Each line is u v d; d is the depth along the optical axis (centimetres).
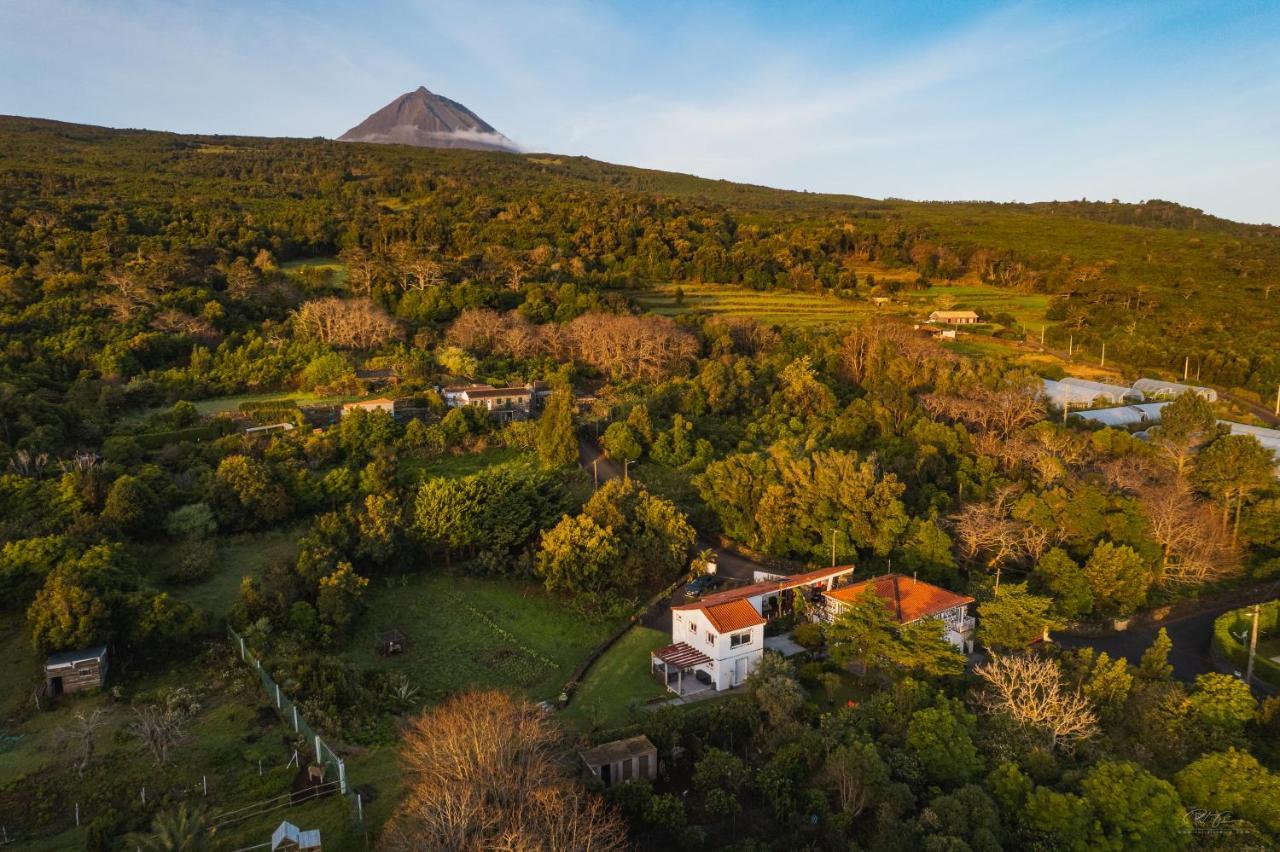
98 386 8600
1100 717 4162
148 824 3066
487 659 5188
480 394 9562
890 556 6494
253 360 10156
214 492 6372
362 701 4222
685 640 5191
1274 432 9512
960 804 3147
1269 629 5684
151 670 4247
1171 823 3067
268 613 4819
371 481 6906
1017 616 5022
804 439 8569
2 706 3822
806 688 4731
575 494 7338
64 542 4928
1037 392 9700
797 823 3394
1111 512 6562
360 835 3027
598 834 2855
